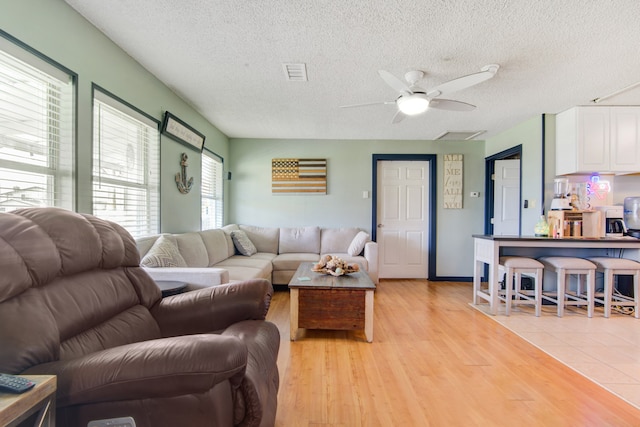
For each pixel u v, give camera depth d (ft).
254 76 8.82
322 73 8.57
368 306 8.30
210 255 11.00
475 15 5.98
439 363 7.11
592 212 11.24
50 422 2.46
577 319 10.14
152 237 8.23
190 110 11.38
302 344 8.16
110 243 4.60
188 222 11.32
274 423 4.74
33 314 3.02
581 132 10.99
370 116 12.39
